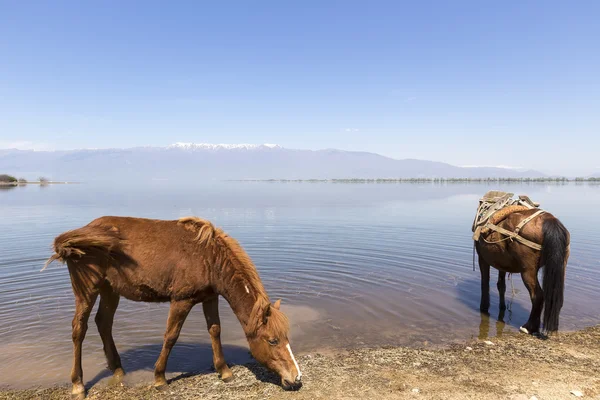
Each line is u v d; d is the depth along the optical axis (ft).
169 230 16.35
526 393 15.16
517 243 21.48
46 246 46.01
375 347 20.70
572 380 16.24
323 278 33.88
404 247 47.60
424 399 14.76
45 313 25.27
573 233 57.93
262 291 15.60
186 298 15.88
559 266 19.79
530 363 18.12
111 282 16.21
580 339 21.22
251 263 16.12
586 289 30.19
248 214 89.71
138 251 15.75
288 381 14.66
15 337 21.76
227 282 15.60
